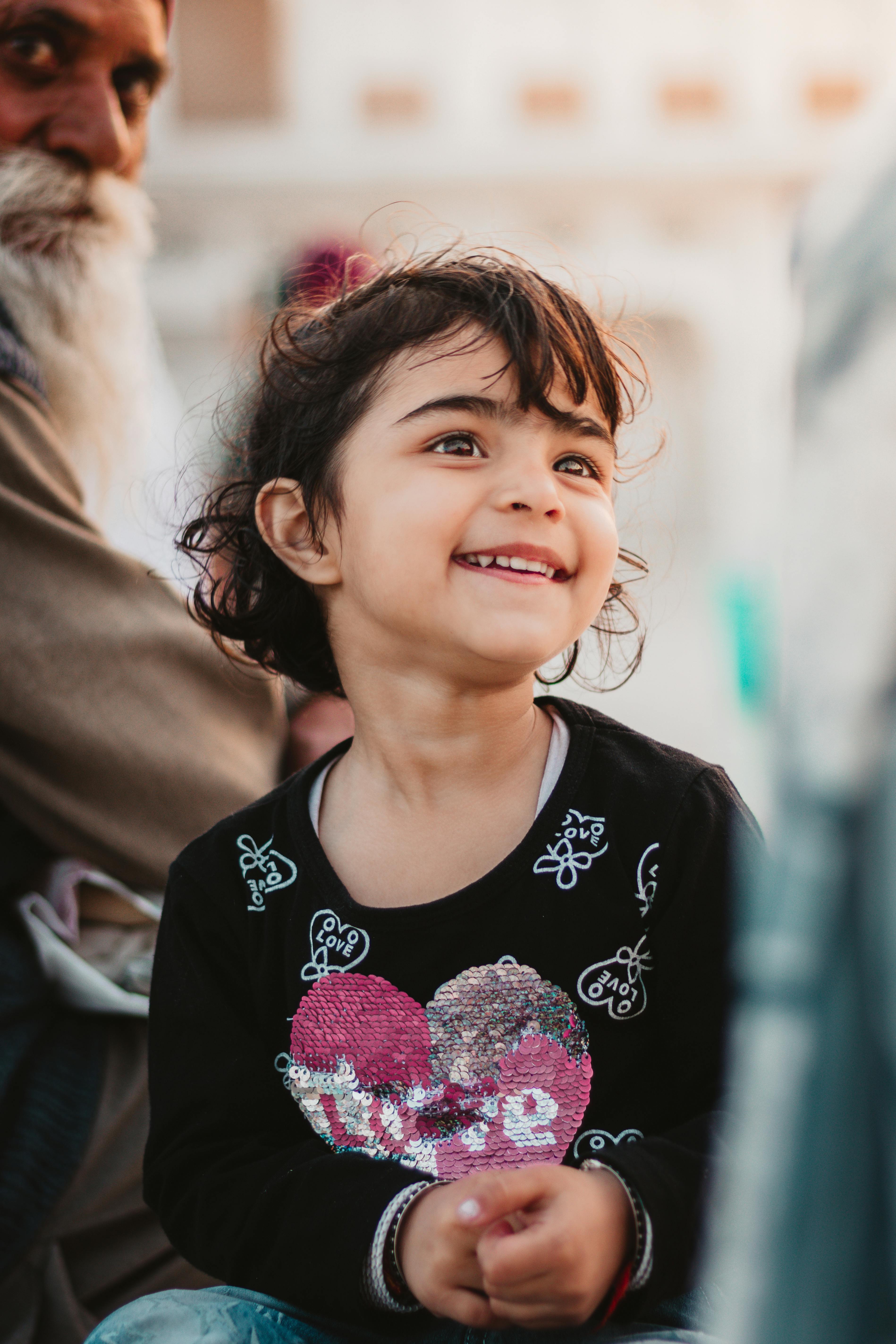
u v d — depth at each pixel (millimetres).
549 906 793
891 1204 374
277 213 11406
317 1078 807
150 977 1131
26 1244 966
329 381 866
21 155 1326
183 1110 823
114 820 1135
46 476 1190
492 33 11836
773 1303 390
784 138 11414
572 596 808
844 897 388
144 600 1206
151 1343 727
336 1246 699
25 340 1302
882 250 407
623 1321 665
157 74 1430
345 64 11758
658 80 11961
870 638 393
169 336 11102
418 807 841
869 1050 379
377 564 802
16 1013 1052
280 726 1327
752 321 11508
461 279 866
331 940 818
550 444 814
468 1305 640
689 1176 673
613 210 11688
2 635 1094
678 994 789
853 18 11914
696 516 11320
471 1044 787
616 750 859
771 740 460
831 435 415
